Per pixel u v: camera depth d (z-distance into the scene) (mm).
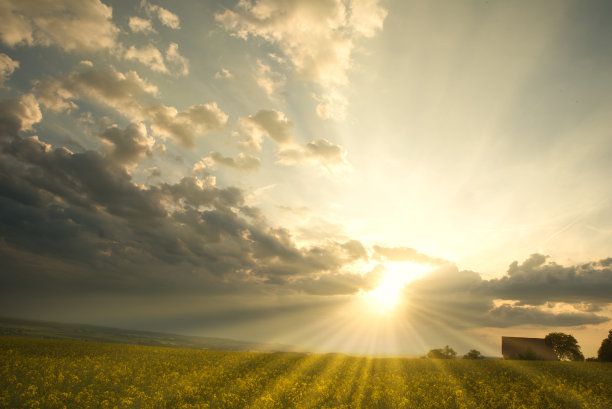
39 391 18203
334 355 44219
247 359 35219
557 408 19219
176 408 16953
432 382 26141
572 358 73438
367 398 19969
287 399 19406
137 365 27547
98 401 17156
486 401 20359
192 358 33969
